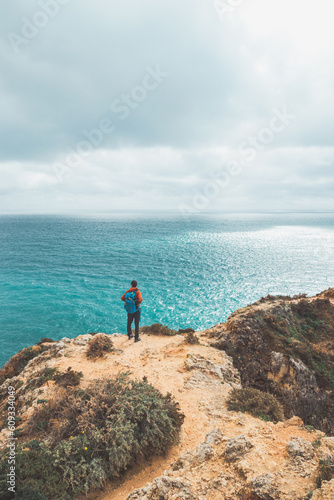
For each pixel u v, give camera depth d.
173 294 75.06
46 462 5.39
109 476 5.73
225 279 93.50
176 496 4.27
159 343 13.26
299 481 4.09
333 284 90.81
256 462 4.74
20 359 13.25
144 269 104.25
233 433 6.47
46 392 8.41
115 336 14.19
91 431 6.11
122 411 6.53
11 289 76.31
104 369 10.24
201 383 9.52
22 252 134.00
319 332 22.61
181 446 6.57
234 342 16.83
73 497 5.18
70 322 54.94
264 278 96.25
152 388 7.95
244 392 8.34
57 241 177.38
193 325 55.53
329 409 16.16
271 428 6.20
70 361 10.88
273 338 17.78
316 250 160.62
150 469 5.99
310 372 16.95
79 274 94.44
